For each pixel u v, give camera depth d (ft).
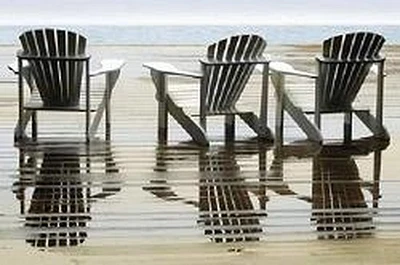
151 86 39.55
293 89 35.83
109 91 31.12
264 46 30.66
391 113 34.96
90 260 20.03
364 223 22.98
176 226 22.38
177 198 24.61
